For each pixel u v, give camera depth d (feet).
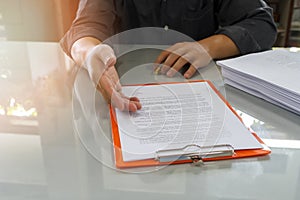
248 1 2.71
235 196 0.80
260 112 1.35
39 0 4.59
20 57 2.27
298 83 1.40
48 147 1.04
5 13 4.78
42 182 0.85
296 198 0.79
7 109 1.37
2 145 1.06
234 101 1.47
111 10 2.21
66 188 0.83
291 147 1.05
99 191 0.81
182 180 0.87
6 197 0.79
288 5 5.25
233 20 2.75
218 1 2.95
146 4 2.70
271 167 0.93
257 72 1.56
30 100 1.47
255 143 1.05
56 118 1.27
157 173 0.90
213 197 0.79
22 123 1.23
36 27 4.70
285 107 1.38
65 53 2.26
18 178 0.87
